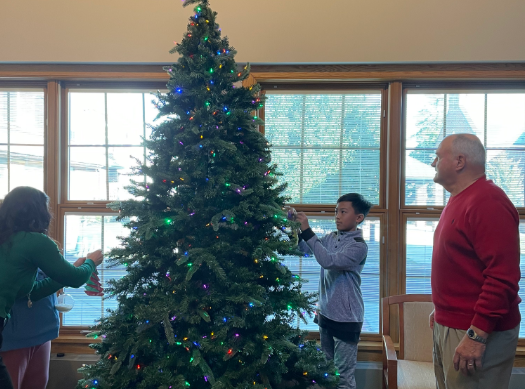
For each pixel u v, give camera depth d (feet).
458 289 4.49
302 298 5.11
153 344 4.58
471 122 7.67
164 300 4.65
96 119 7.90
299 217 5.92
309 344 5.50
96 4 7.48
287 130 7.87
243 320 4.54
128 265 5.11
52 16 7.50
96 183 7.89
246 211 4.77
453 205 4.71
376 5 7.35
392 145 7.53
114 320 4.86
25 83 7.82
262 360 4.36
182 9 7.44
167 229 4.82
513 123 7.62
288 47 7.42
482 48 7.23
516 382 7.12
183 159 4.95
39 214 5.11
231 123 4.99
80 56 7.51
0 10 7.52
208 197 4.78
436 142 7.70
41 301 5.74
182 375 4.42
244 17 7.45
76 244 7.82
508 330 4.27
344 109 7.81
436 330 4.90
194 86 5.07
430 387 5.82
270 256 4.72
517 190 7.64
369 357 7.45
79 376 7.38
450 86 7.63
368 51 7.36
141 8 7.47
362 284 7.69
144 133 7.90
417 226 7.61
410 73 7.39
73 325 7.79
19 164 7.86
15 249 4.78
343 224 6.16
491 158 7.68
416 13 7.31
